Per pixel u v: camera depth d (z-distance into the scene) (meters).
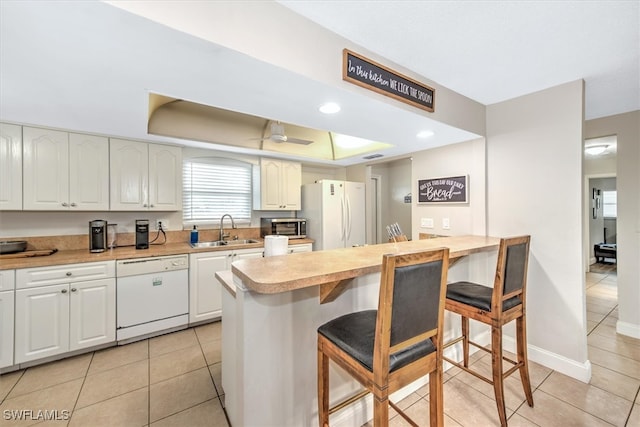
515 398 1.81
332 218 3.91
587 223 5.38
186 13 1.06
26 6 0.90
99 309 2.36
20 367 2.10
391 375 1.04
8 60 1.26
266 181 3.78
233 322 1.48
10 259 2.19
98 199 2.62
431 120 2.07
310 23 1.40
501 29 1.47
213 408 1.72
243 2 1.19
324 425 1.31
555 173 2.14
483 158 2.55
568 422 1.60
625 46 1.62
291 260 1.45
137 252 2.59
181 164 3.11
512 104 2.37
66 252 2.57
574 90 2.04
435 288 1.15
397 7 1.31
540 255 2.22
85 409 1.70
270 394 1.32
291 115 1.98
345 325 1.30
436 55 1.72
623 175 2.71
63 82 1.49
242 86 1.51
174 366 2.17
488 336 2.54
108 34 1.06
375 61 1.68
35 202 2.33
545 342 2.20
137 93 1.63
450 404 1.76
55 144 2.42
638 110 2.61
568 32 1.50
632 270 2.68
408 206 5.07
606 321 3.05
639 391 1.88
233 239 3.77
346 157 3.86
